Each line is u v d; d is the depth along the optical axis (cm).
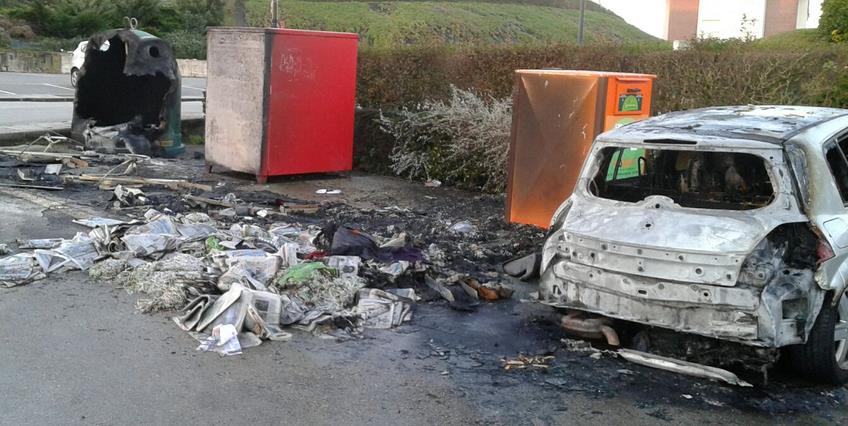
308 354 498
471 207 1013
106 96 1384
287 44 1095
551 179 827
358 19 3828
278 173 1120
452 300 620
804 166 488
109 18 4075
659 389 462
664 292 467
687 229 470
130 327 525
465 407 429
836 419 429
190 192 995
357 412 416
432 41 1443
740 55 985
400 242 736
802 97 935
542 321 584
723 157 570
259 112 1093
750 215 467
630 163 594
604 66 1104
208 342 499
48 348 482
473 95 1157
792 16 2941
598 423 414
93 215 827
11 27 3741
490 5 4434
